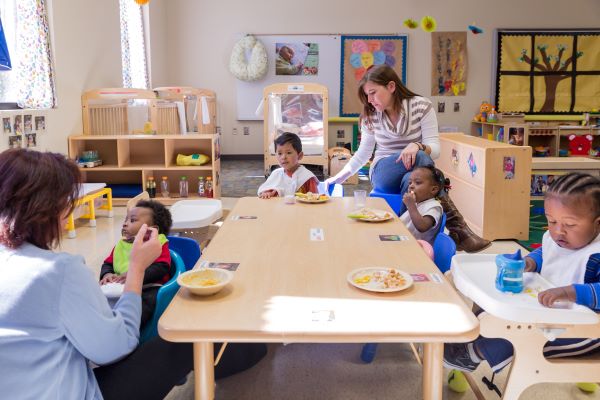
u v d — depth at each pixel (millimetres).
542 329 1524
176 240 2377
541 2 9477
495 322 1577
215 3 9461
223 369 2160
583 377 1619
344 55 9539
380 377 2242
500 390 2131
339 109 9672
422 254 1888
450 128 9266
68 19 5660
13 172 1249
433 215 2719
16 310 1211
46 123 5188
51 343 1244
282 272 1693
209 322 1339
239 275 1666
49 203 1264
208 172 6156
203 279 1592
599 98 9633
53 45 5359
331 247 1968
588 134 8273
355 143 9695
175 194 6152
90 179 6191
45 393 1217
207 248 1951
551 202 1623
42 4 5180
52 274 1236
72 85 5770
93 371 1499
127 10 7711
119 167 5879
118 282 2127
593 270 1592
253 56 9336
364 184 7559
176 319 1356
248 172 8484
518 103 9617
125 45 7598
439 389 1488
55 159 1312
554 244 1750
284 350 2465
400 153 3322
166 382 1619
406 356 2414
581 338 1636
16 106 5020
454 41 9547
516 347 1598
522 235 4508
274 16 9492
